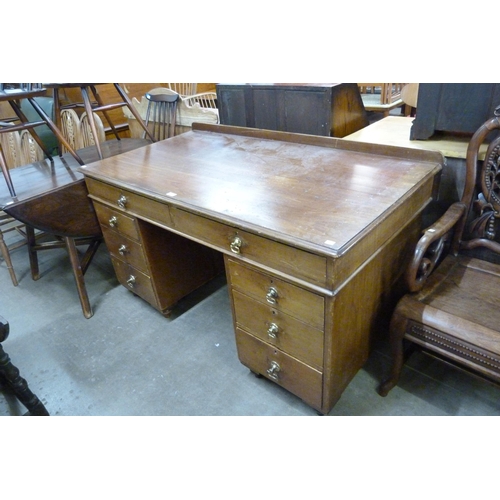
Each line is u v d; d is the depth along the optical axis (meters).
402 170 1.22
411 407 1.30
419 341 1.10
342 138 1.51
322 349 1.06
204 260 1.86
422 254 1.06
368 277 1.10
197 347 1.64
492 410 1.27
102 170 1.54
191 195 1.21
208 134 1.84
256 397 1.40
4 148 2.27
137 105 2.55
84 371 1.57
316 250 0.88
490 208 1.22
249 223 1.01
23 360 1.65
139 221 1.49
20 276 2.26
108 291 2.05
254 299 1.17
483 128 1.15
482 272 1.22
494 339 0.96
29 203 1.53
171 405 1.40
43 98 2.58
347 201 1.06
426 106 1.32
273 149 1.54
